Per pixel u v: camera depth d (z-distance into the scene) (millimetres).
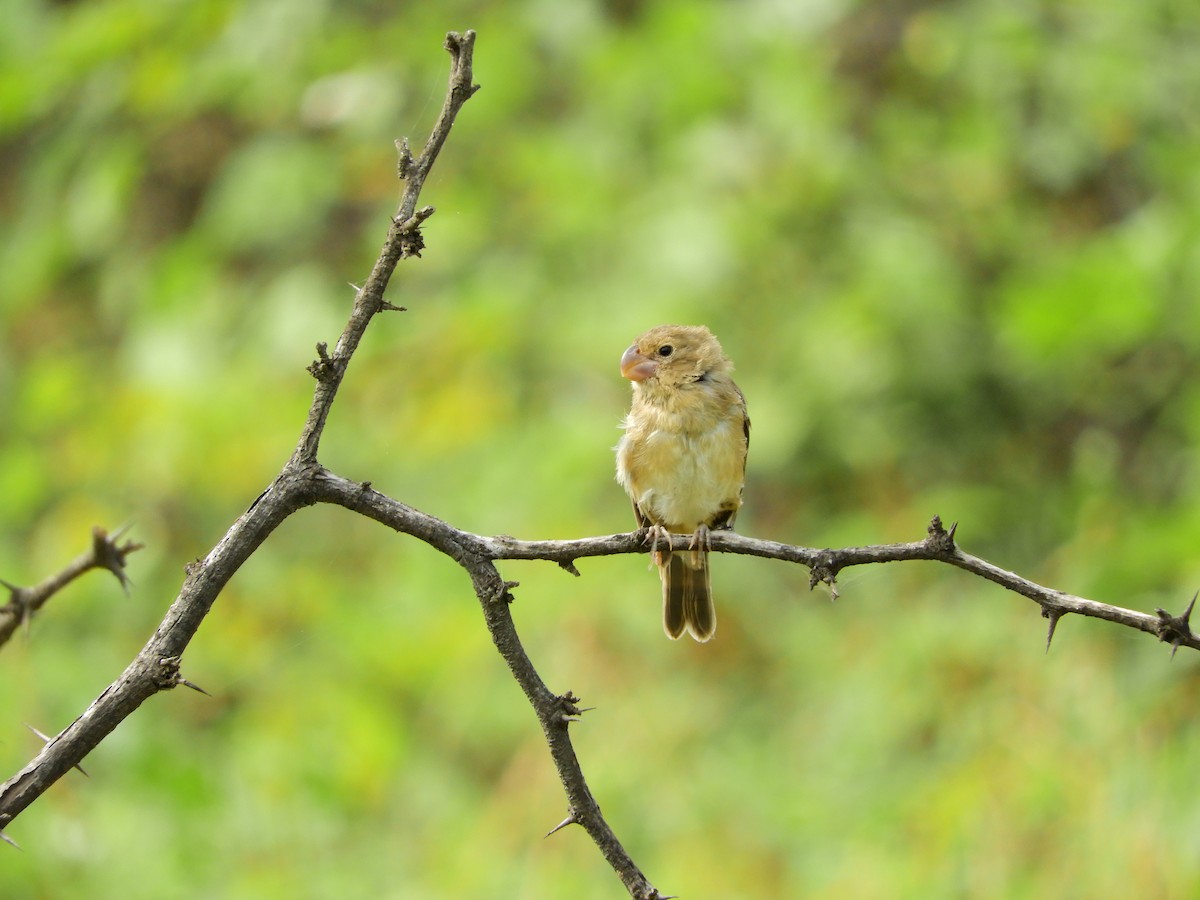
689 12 13555
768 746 12023
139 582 11820
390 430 12641
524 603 11789
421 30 13844
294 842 10312
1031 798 10086
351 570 12680
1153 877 9234
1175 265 12117
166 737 9789
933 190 14281
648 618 11859
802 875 10953
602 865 11047
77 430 12758
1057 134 14156
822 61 13891
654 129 13547
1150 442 13914
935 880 10125
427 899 10875
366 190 13484
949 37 13945
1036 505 13977
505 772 11891
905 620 12266
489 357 12781
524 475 12250
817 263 13609
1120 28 14016
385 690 11469
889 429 13492
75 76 13047
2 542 11828
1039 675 10820
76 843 8914
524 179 13484
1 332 14414
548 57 14102
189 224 14391
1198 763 9523
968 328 13969
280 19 13148
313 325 12820
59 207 13617
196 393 12195
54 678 10195
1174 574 10719
